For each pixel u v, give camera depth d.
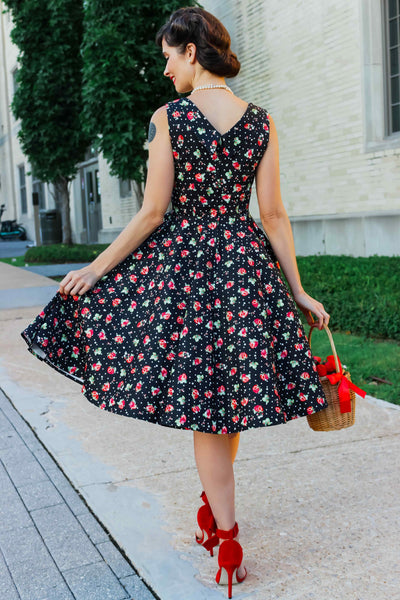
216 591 1.92
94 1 9.13
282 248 1.97
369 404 3.67
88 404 3.86
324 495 2.54
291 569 2.02
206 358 1.79
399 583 1.93
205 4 12.00
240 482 2.68
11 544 2.25
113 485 2.68
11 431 3.42
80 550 2.20
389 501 2.46
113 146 9.27
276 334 1.87
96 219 19.36
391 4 8.06
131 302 1.92
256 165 1.89
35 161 13.96
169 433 3.33
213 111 1.83
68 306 2.00
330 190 9.22
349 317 5.58
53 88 12.99
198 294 1.82
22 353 5.26
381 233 8.33
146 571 2.03
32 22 12.61
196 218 1.89
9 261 14.92
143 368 1.81
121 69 9.01
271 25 10.15
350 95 8.59
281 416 1.76
